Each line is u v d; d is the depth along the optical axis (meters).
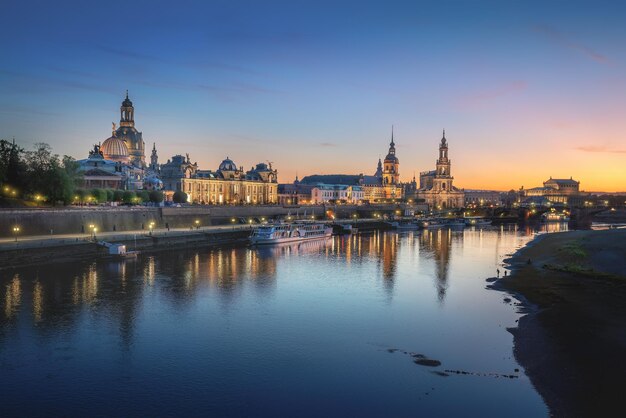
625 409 39.06
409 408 39.94
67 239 110.94
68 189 139.75
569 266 98.25
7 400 41.12
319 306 70.38
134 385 44.09
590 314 64.12
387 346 53.75
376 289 81.81
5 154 135.00
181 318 63.75
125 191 182.75
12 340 54.44
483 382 44.25
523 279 88.38
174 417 38.66
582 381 43.91
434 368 47.62
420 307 69.69
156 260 109.81
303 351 52.34
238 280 88.69
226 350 52.56
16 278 84.38
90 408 39.97
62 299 71.44
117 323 61.16
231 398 41.81
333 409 39.94
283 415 39.06
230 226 179.62
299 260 116.19
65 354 50.91
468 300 73.50
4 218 114.06
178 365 48.47
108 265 100.44
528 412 38.97
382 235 197.00
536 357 49.59
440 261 115.94
